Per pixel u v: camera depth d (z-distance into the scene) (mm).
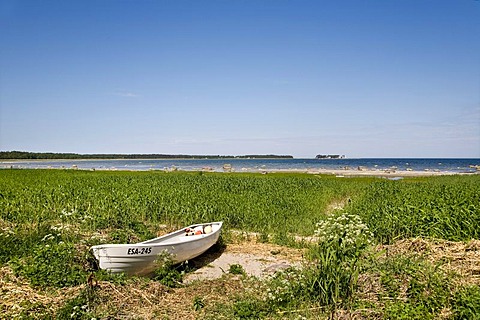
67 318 7199
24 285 8477
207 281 10141
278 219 17203
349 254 8328
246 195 23734
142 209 17594
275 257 12875
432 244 11164
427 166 121250
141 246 9820
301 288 8516
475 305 6906
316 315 7617
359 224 8727
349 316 7375
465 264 9258
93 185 28516
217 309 8148
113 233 12805
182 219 16750
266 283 9172
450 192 21750
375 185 31656
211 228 13492
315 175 54156
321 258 8367
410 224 13594
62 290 8367
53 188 24406
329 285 8062
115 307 7871
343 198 25312
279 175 52219
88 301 7703
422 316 6926
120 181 33344
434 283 7828
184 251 11141
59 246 9836
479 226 12727
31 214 15695
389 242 12742
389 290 7984
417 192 23797
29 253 10188
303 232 15711
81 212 15656
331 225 8680
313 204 20969
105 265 9469
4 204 17094
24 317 7102
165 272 10117
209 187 28578
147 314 7855
